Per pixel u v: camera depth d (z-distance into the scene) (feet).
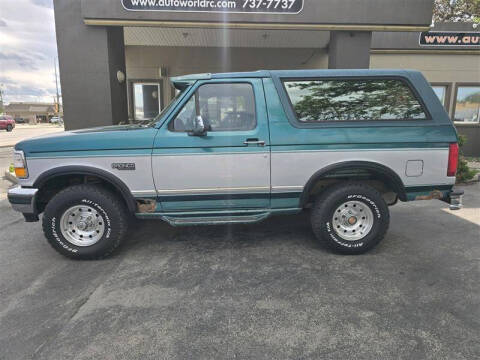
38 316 8.84
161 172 11.62
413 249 12.98
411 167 11.98
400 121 11.93
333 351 7.47
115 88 24.75
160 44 34.78
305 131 11.66
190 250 12.98
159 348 7.58
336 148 11.74
